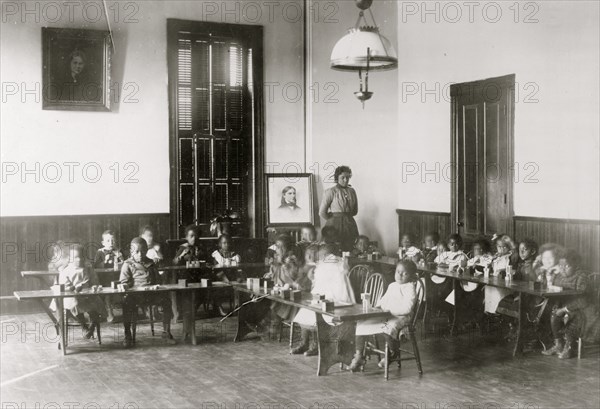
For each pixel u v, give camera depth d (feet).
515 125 33.27
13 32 33.81
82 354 25.03
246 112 39.17
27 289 34.06
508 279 26.09
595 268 28.94
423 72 39.68
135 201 36.27
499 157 34.30
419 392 20.16
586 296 24.27
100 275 31.17
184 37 37.68
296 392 20.18
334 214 37.47
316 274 24.41
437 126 38.70
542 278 25.79
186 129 37.83
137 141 36.29
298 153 40.09
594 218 29.07
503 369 22.71
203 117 38.22
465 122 36.60
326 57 40.04
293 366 23.21
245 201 39.22
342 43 26.16
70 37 34.50
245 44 38.93
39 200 34.42
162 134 36.81
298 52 39.91
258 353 25.13
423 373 22.25
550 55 31.17
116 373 22.43
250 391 20.31
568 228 30.25
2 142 33.76
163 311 27.45
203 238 37.63
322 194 39.99
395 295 22.06
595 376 21.81
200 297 31.94
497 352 25.11
